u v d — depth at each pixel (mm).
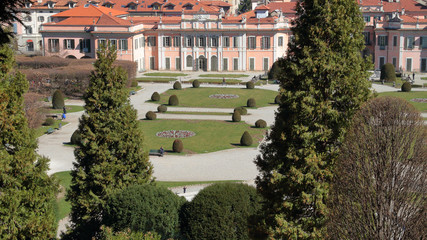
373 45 150375
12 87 29156
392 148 26766
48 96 114938
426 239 24969
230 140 85375
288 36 153000
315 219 31594
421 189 25875
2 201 28797
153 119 99125
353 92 32188
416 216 25500
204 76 145500
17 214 29344
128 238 38312
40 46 170625
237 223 41156
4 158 28750
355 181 27109
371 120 28297
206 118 100250
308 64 32250
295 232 31609
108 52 47750
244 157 76625
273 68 137750
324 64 32094
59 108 106625
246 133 82438
